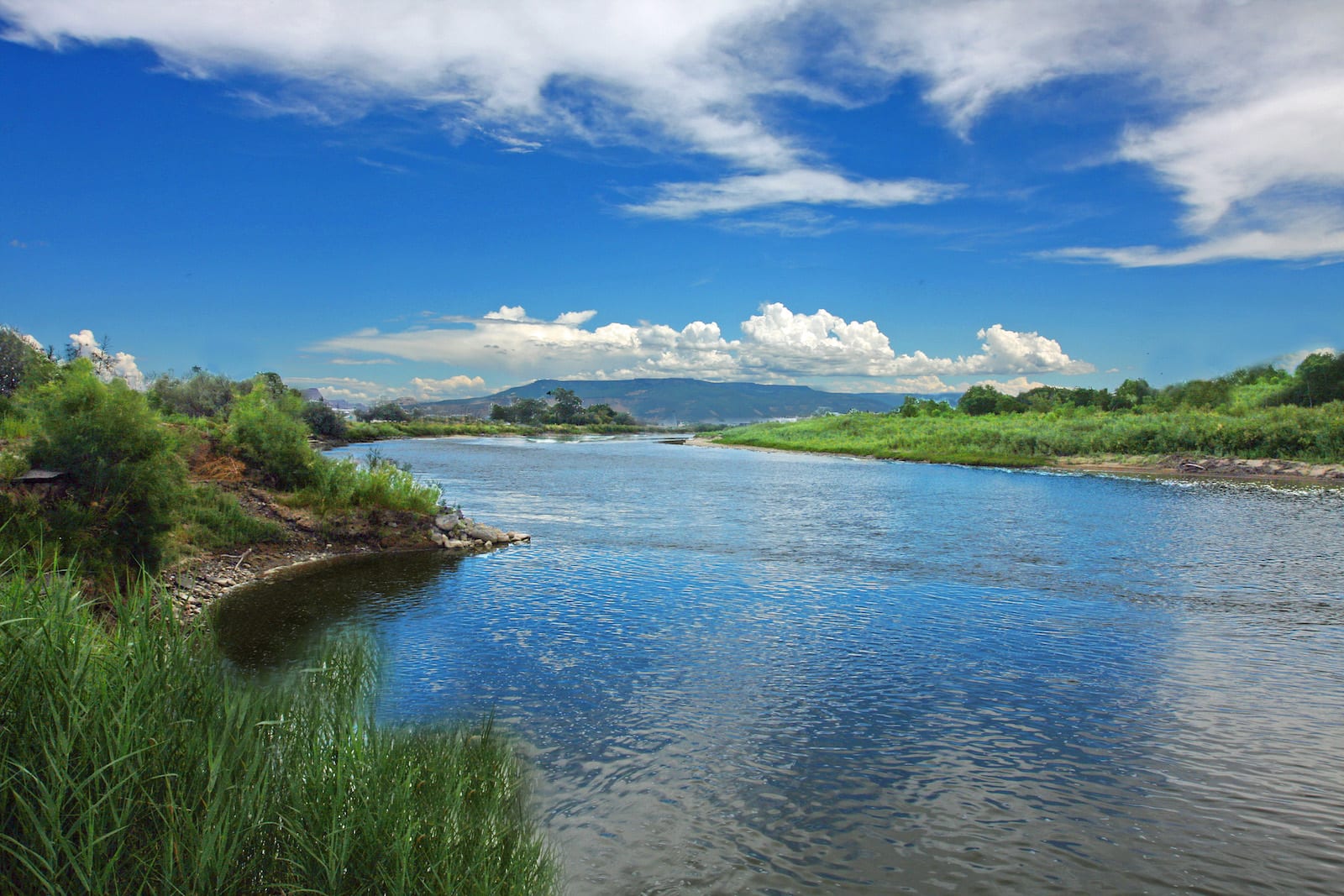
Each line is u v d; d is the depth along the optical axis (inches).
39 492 481.4
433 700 354.0
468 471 1863.9
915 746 315.3
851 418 4170.8
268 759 194.2
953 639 470.6
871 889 214.5
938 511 1149.7
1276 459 1914.4
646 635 473.4
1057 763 299.7
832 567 701.3
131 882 154.3
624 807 259.6
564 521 998.4
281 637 452.4
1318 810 262.7
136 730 175.8
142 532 515.8
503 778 263.6
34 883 146.9
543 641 457.1
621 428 6230.3
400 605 540.4
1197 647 456.4
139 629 205.6
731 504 1222.3
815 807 263.0
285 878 171.5
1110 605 560.1
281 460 876.0
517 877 194.4
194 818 168.4
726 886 214.8
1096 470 2032.5
